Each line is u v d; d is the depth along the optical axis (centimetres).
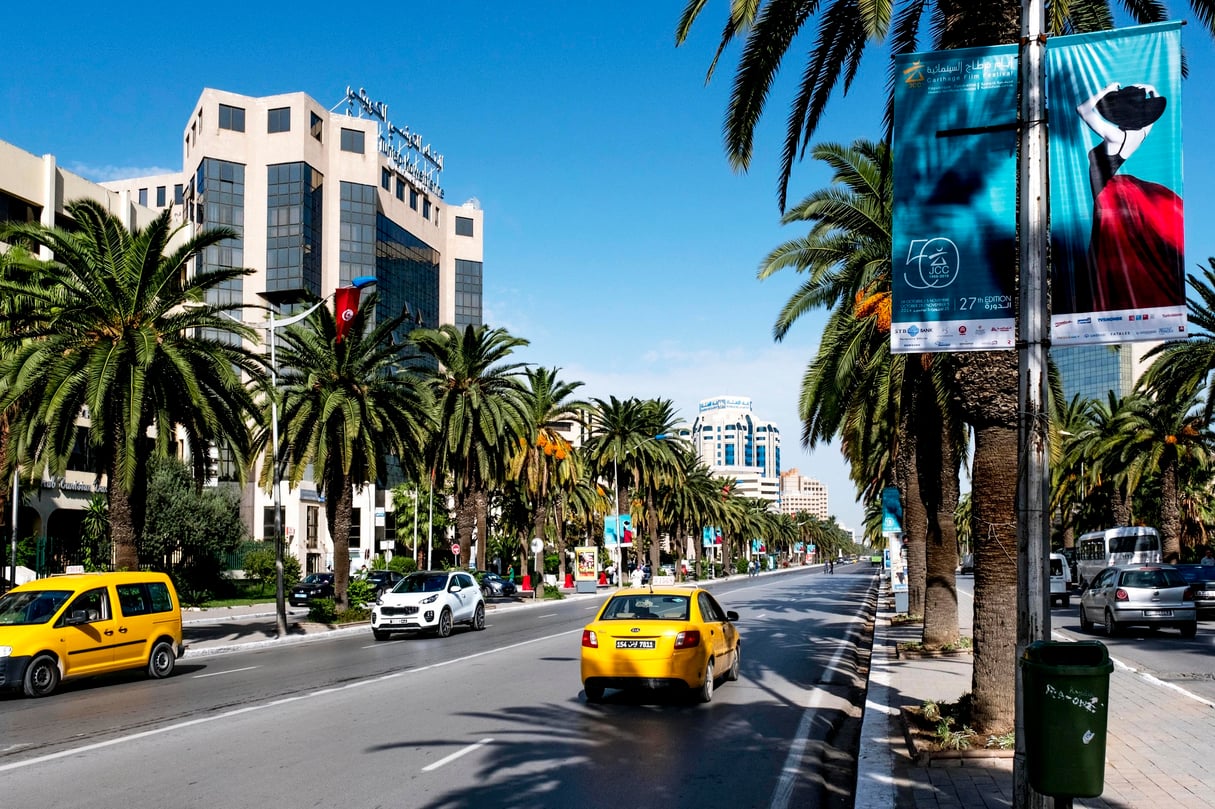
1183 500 5984
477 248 10294
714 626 1395
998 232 726
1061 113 680
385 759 930
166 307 2345
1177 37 664
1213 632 2486
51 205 4369
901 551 2952
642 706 1277
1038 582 626
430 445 4156
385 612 2623
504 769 886
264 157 7831
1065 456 5228
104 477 4850
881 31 991
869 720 1088
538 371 5138
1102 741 538
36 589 1617
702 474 8362
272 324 2934
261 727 1127
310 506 7200
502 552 8488
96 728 1148
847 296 2148
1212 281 3098
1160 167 661
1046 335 654
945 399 1808
